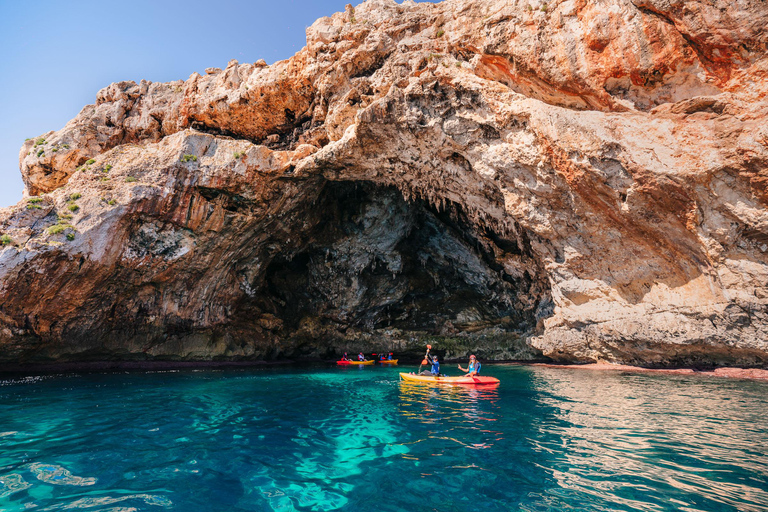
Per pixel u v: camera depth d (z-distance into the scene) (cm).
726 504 362
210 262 1770
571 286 1536
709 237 1073
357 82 1544
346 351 2525
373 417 733
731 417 697
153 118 1945
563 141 1191
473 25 1298
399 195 2209
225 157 1628
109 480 433
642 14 1034
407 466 471
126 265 1537
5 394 1001
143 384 1205
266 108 1777
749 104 955
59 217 1432
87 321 1540
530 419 706
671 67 1034
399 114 1443
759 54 935
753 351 1128
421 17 1452
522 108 1266
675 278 1255
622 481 418
